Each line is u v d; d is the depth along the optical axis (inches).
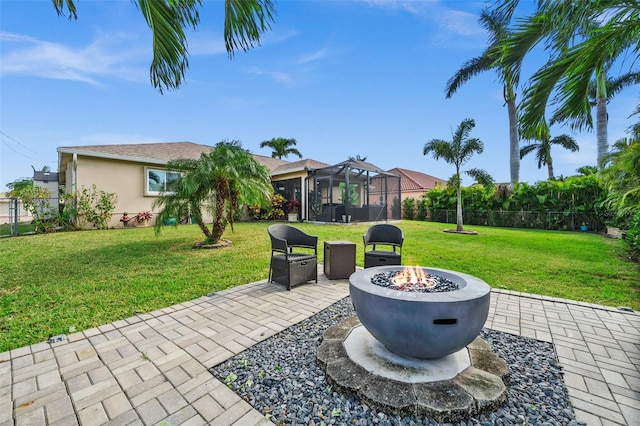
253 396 77.4
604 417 69.3
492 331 116.0
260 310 137.7
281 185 666.8
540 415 70.1
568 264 229.9
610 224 420.5
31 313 131.2
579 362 93.2
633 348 102.0
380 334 83.7
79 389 79.2
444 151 469.7
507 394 75.7
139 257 244.7
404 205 754.2
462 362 87.0
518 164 594.6
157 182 498.6
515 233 448.1
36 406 72.6
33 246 286.4
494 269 215.8
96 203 433.7
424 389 73.9
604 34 107.3
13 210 409.7
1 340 106.3
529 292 166.1
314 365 92.0
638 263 233.3
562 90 126.6
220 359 94.9
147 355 97.1
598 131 510.0
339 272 190.7
